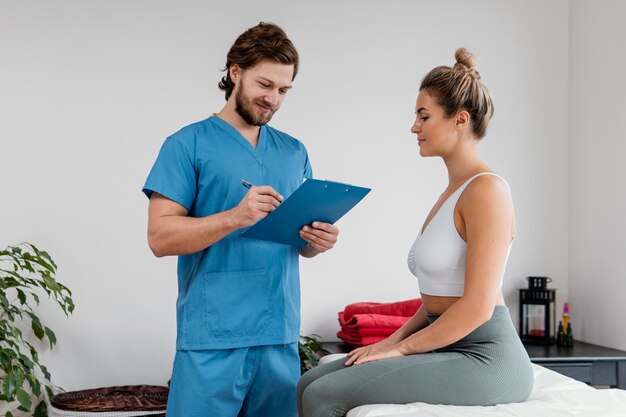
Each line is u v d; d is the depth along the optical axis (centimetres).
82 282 324
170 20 332
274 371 227
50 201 321
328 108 347
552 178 369
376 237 352
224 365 219
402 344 196
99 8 326
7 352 286
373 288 351
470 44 362
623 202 331
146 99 330
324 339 346
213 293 219
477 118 201
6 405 316
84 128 324
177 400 219
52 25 322
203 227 205
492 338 191
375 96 353
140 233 329
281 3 343
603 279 344
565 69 370
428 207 357
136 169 329
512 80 366
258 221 203
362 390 186
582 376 309
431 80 203
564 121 370
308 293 345
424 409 178
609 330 338
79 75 324
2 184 317
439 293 198
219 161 221
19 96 319
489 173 194
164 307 332
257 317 222
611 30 339
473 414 175
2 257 317
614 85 337
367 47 352
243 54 215
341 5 349
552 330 349
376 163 352
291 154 236
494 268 186
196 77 335
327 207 204
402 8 356
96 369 324
